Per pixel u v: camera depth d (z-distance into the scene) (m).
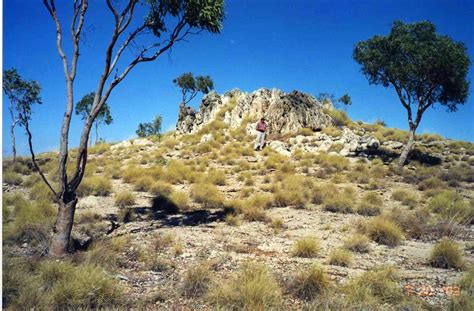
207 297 5.54
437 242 9.52
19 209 11.34
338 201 13.23
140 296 5.72
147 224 10.99
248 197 14.88
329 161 22.42
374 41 23.14
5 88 23.14
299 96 32.09
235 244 8.95
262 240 9.46
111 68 8.12
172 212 12.62
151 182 16.55
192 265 7.18
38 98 23.75
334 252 7.66
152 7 9.25
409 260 7.96
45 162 25.14
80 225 10.10
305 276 6.02
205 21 9.50
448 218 11.21
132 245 8.51
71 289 5.24
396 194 15.19
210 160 24.61
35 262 6.50
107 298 5.38
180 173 19.38
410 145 22.33
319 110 32.41
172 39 9.27
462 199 13.80
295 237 9.79
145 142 36.78
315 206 13.82
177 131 38.88
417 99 22.58
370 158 24.41
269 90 35.44
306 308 5.19
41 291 5.39
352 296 5.45
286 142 28.41
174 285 6.14
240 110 34.31
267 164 22.14
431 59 21.16
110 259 7.23
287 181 17.00
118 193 14.84
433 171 20.61
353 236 9.06
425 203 14.16
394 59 22.88
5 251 7.25
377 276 5.97
